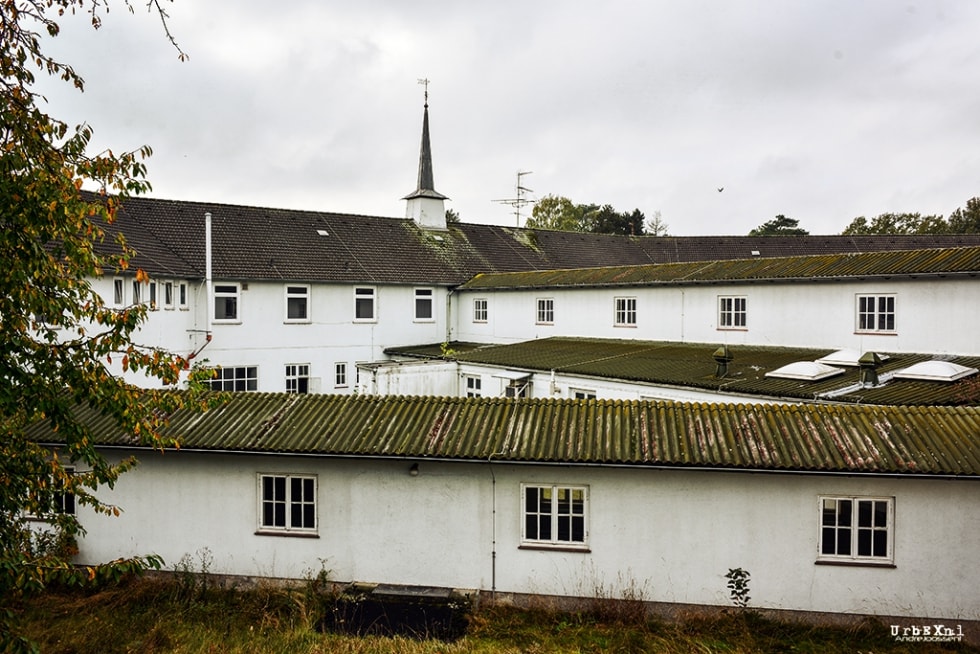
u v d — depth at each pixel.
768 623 10.16
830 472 9.67
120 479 11.76
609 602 10.46
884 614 10.12
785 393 14.66
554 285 27.09
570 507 10.88
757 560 10.38
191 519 11.63
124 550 11.77
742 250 42.03
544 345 25.19
